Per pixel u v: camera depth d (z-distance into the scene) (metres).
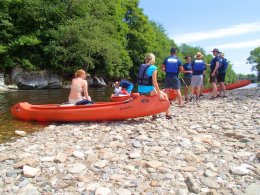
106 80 39.53
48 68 30.27
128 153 4.85
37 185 3.73
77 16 33.19
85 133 6.63
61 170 4.20
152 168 4.10
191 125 6.86
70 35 30.03
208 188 3.47
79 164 4.35
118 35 40.34
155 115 7.86
